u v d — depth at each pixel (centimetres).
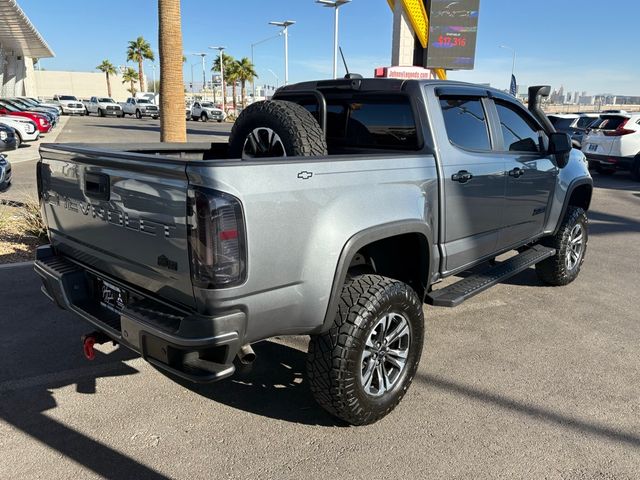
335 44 2808
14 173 1309
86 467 277
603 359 409
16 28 3183
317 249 267
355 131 423
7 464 278
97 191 288
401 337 322
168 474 273
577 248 584
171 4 838
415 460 287
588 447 300
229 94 10031
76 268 324
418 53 1672
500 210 431
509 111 457
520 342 438
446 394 354
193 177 229
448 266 379
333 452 293
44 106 3509
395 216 308
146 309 261
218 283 233
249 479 271
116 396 346
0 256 619
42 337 425
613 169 1583
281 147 339
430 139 360
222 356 246
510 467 282
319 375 291
